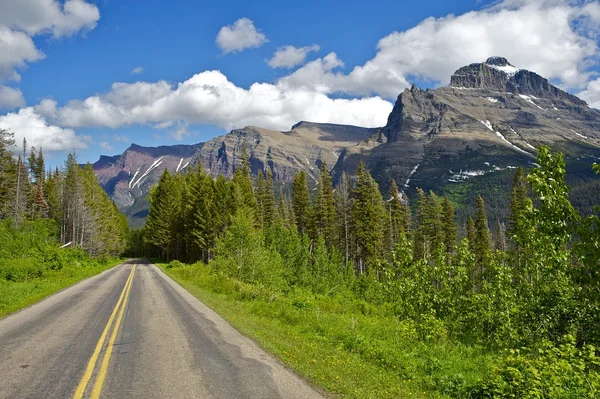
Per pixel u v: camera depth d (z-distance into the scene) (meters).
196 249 68.12
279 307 19.52
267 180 76.88
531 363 7.84
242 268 31.88
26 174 58.00
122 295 22.08
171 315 15.63
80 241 61.34
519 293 12.58
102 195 80.38
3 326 12.54
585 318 10.23
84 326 12.74
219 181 65.12
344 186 67.75
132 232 129.00
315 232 68.62
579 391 7.02
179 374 7.95
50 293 22.00
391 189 71.19
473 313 14.17
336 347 12.00
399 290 17.11
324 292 39.56
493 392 7.68
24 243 34.00
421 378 9.15
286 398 6.90
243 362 9.12
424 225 66.44
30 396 6.51
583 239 7.80
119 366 8.37
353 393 7.46
